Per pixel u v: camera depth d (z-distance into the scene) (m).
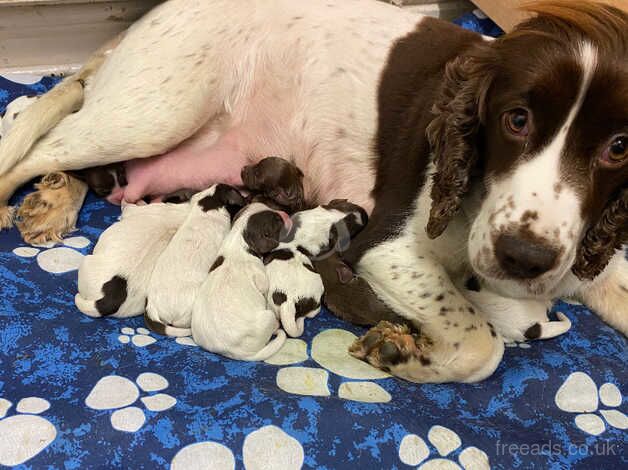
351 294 0.58
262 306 0.54
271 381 0.51
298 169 0.65
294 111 0.65
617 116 0.42
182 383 0.50
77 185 0.67
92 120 0.65
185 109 0.65
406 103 0.60
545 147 0.44
